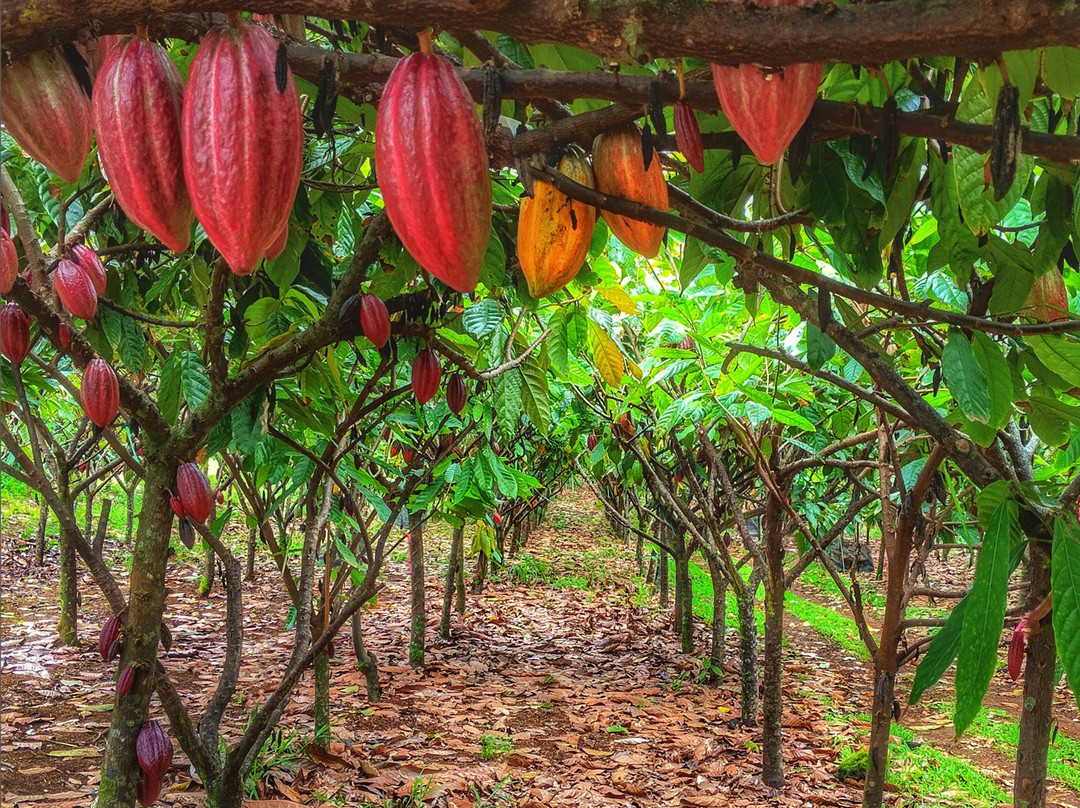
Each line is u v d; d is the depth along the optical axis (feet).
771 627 15.16
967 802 14.98
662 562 31.17
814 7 1.89
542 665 23.32
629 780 15.25
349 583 18.49
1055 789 16.11
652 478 19.35
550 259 3.24
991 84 3.10
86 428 18.71
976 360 3.50
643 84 2.68
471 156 2.23
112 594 6.13
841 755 16.97
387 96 2.26
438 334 9.00
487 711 18.81
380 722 17.37
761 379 12.50
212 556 28.40
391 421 11.99
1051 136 2.68
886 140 2.84
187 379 6.91
